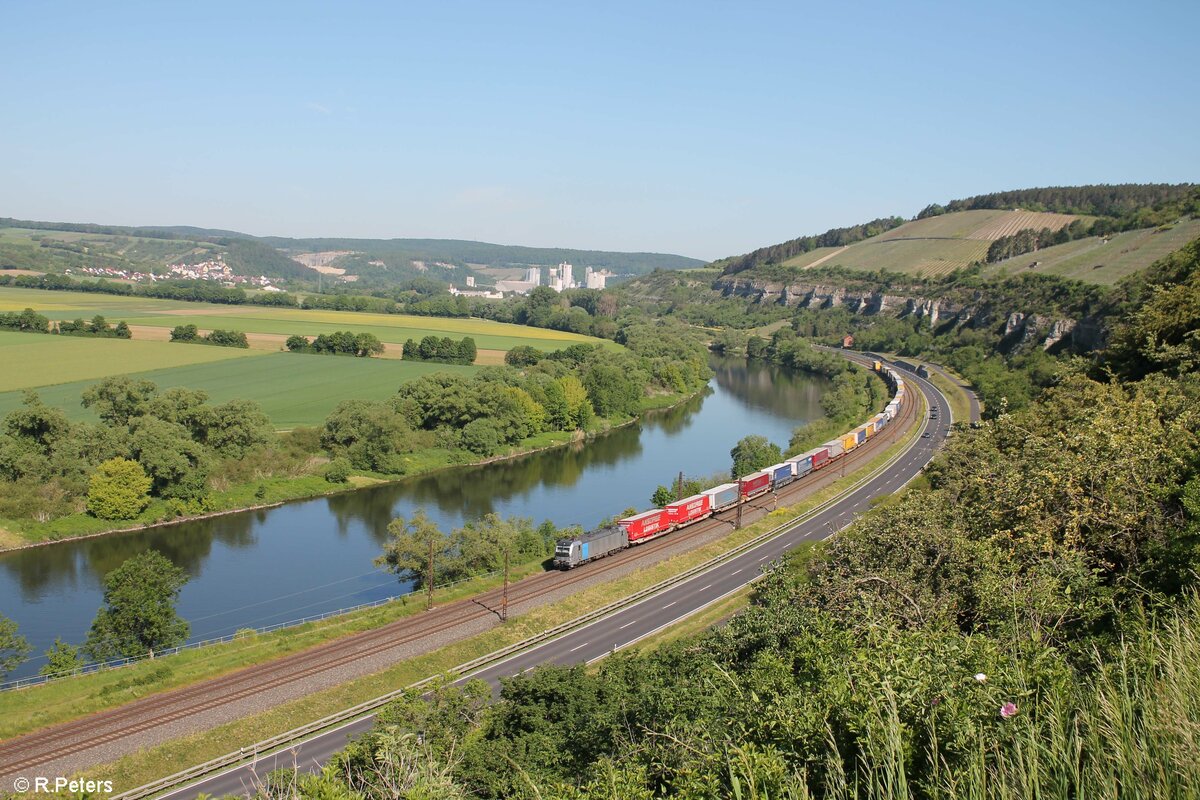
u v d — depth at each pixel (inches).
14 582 2979.8
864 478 4281.5
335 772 949.8
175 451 3818.9
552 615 2507.4
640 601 2674.7
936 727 639.8
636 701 1384.1
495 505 4030.5
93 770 1673.2
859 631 1166.3
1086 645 951.0
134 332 7844.5
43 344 6865.2
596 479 4596.5
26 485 3553.2
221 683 2050.9
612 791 918.4
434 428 5196.9
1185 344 2962.6
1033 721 625.3
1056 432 2111.2
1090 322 6038.4
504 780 1282.0
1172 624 705.0
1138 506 1375.5
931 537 1533.0
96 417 4630.9
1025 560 1396.4
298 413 5206.7
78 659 2300.7
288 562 3203.7
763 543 3262.8
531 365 7130.9
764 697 1040.8
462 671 2159.2
